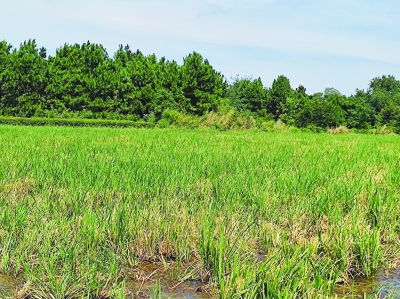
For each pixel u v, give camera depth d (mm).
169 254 5453
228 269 4629
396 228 6625
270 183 8023
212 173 9023
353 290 4727
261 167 10102
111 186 7574
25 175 8562
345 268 4969
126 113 53750
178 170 9086
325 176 8969
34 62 52094
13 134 19750
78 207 6395
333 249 5227
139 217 5844
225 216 6188
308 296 3998
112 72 55375
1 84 50969
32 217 6020
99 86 52562
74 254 4742
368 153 14906
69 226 5512
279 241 5598
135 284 4754
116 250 5234
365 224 6062
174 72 57188
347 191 7449
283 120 64938
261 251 5672
